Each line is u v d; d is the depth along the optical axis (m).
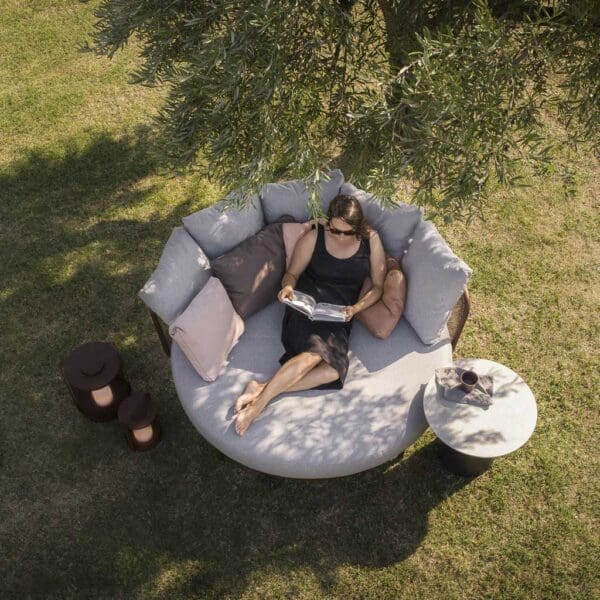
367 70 3.43
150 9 3.14
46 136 6.16
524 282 5.01
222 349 3.98
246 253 4.21
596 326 4.75
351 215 4.04
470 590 3.63
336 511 3.91
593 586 3.64
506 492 3.97
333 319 4.02
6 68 6.87
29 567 3.71
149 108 6.40
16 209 5.54
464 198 3.08
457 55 2.93
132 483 4.02
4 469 4.08
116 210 5.53
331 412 3.79
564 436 4.21
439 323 4.02
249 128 3.27
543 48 3.05
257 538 3.81
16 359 4.59
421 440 4.18
